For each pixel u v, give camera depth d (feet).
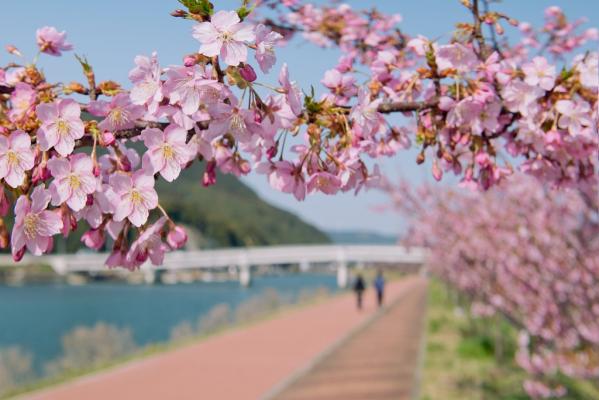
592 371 27.81
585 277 26.48
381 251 306.35
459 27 8.54
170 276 477.77
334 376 41.47
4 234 5.61
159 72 5.76
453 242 47.06
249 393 36.04
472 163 8.66
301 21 13.69
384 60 8.63
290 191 7.17
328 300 126.52
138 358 50.60
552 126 8.12
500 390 38.99
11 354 55.98
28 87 6.31
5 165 5.63
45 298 244.22
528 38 12.96
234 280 518.37
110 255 6.21
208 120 6.27
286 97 6.47
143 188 5.97
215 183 7.27
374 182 7.43
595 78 7.98
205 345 57.47
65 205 5.81
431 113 8.16
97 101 5.90
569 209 26.40
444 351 53.83
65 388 38.58
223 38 5.73
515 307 35.96
